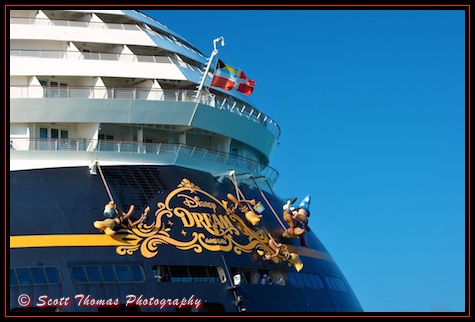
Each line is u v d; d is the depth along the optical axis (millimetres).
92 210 51625
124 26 63469
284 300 54188
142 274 49906
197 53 68625
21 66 57969
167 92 59156
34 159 54812
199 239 52969
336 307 58094
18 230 49344
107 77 59312
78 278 48438
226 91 65062
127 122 57406
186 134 61312
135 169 56000
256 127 64125
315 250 62188
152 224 52406
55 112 56094
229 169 60875
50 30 60438
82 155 55531
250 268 53906
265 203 61250
